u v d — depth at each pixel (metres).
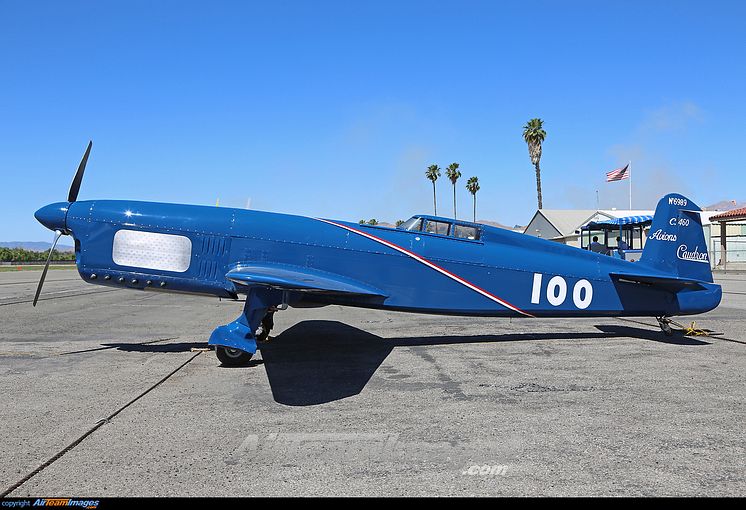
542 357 6.93
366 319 11.11
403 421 4.26
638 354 7.12
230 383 5.54
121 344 7.94
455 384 5.49
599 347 7.66
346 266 7.46
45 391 5.18
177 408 4.62
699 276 8.72
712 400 4.85
